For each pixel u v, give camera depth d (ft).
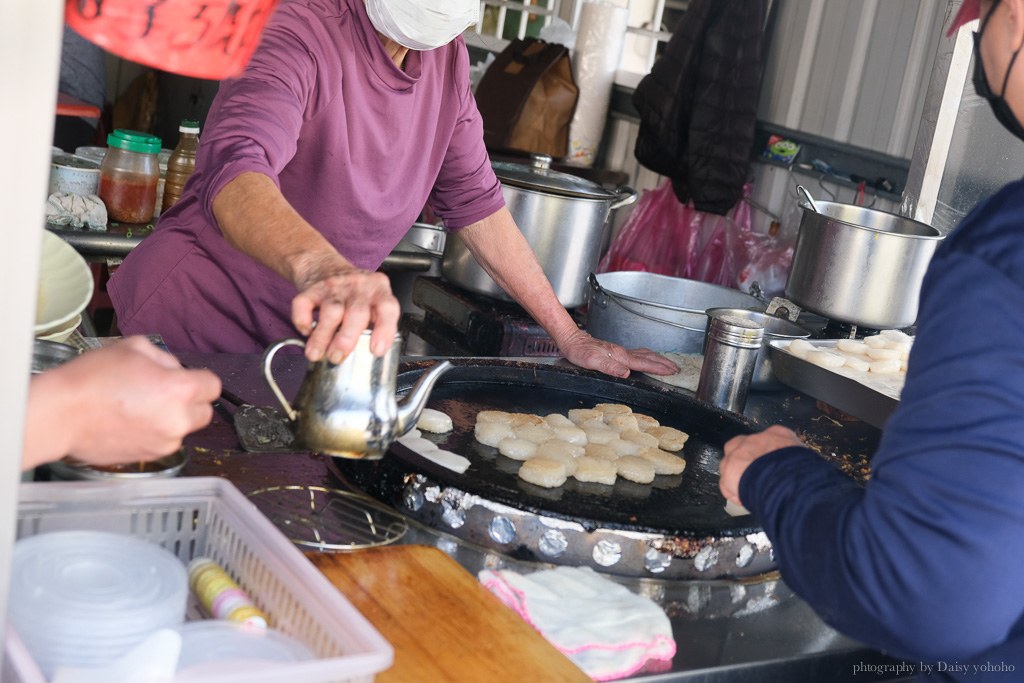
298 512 4.41
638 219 12.50
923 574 3.02
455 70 6.88
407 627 3.63
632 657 3.79
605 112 14.61
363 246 6.84
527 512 4.45
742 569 4.72
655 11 15.28
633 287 9.02
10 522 2.35
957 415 3.01
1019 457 2.93
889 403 6.48
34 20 2.02
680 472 5.63
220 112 5.36
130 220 9.08
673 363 7.35
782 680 4.10
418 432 5.55
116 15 2.11
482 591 3.96
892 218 8.45
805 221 8.08
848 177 11.27
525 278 7.45
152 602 3.02
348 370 3.75
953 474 2.97
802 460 3.64
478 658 3.51
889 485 3.12
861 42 11.32
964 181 8.71
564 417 6.11
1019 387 2.96
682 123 11.87
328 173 6.33
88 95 15.94
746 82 11.50
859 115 11.34
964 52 8.49
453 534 4.54
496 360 6.73
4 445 2.28
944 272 3.18
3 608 2.42
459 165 7.23
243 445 4.89
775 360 7.29
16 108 2.06
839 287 7.82
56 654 2.86
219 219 4.86
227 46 2.25
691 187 11.77
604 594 4.21
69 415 2.85
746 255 11.86
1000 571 2.96
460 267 8.80
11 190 2.11
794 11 12.10
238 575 3.50
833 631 4.39
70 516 3.43
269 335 6.91
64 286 5.21
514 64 14.25
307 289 3.84
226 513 3.59
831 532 3.28
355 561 4.03
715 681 3.92
